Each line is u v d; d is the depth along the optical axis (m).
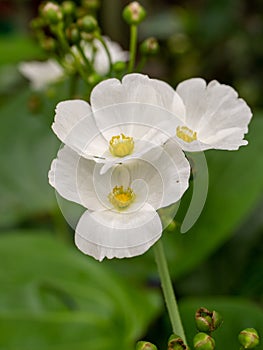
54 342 0.30
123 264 0.36
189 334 0.30
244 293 0.36
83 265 0.34
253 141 0.35
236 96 0.24
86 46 0.34
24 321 0.31
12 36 0.55
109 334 0.31
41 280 0.33
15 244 0.35
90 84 0.27
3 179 0.41
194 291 0.37
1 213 0.40
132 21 0.28
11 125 0.41
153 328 0.32
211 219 0.34
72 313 0.32
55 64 0.38
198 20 0.55
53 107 0.40
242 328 0.30
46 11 0.28
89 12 0.33
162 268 0.23
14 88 0.55
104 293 0.33
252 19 0.52
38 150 0.41
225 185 0.34
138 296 0.33
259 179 0.34
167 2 0.62
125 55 0.37
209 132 0.23
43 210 0.40
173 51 0.57
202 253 0.34
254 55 0.52
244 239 0.38
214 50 0.55
